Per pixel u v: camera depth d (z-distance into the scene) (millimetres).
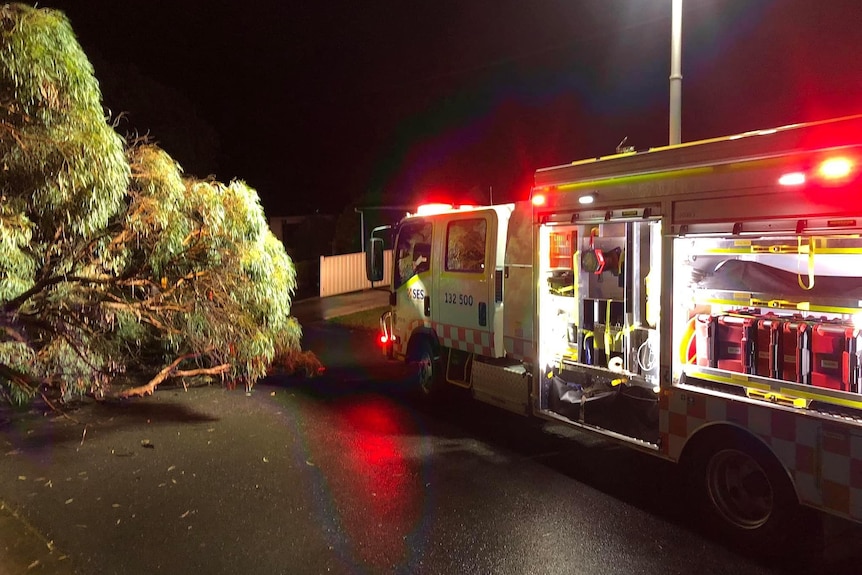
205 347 7961
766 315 4340
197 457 6180
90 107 6684
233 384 8781
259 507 5023
